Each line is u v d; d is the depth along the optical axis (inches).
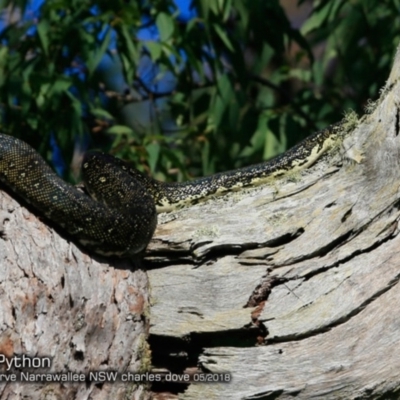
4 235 442.3
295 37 807.7
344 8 898.7
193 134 793.6
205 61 803.4
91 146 754.8
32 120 726.5
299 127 793.6
